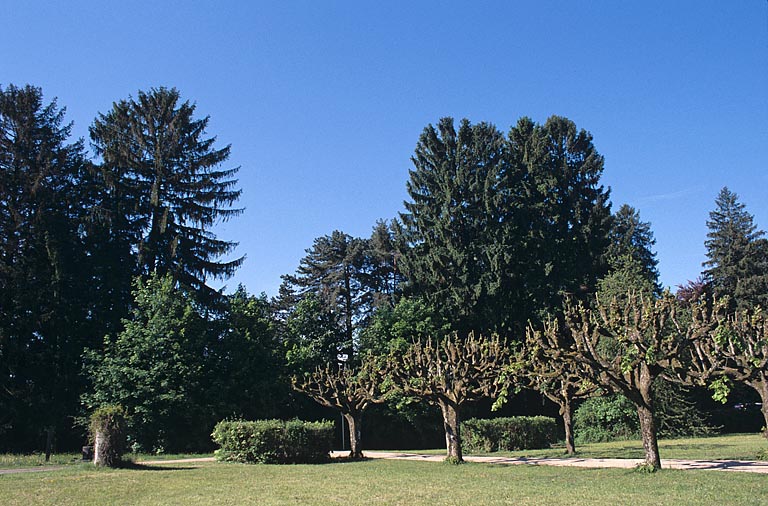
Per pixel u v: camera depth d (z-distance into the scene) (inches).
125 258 1581.0
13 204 1460.4
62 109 1657.2
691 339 658.8
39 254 1469.0
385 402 1562.5
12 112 1510.8
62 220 1503.4
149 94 1670.8
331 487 597.9
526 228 1781.5
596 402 1470.2
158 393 1234.0
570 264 1796.3
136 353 1254.9
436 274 1743.4
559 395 1009.5
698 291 2094.0
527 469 741.3
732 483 520.1
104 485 621.3
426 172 1883.6
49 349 1429.6
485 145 1892.2
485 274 1683.1
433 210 1819.6
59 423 1390.3
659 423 1393.9
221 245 1638.8
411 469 788.6
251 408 1424.7
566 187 1923.0
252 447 934.4
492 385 956.0
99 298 1510.8
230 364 1432.1
